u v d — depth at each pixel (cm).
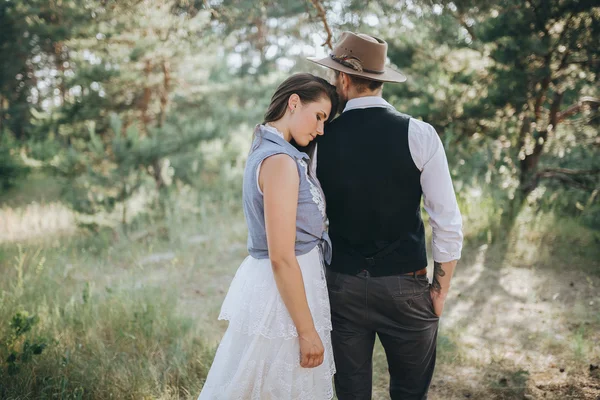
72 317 339
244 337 181
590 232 499
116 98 823
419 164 183
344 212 189
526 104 549
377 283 188
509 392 274
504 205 543
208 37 445
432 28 538
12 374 258
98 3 440
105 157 649
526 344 328
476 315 376
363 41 192
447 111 615
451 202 187
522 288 420
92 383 266
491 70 571
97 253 555
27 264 488
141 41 681
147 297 383
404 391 206
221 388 182
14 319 289
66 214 719
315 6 343
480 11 455
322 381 186
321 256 189
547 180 605
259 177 171
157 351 318
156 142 667
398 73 204
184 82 905
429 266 473
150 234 609
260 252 183
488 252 496
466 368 301
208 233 614
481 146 629
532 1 485
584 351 307
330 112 189
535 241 502
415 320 193
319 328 182
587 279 427
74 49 777
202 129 770
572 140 607
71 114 806
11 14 911
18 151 1039
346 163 186
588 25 487
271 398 178
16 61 1231
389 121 187
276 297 177
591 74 536
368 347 201
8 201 872
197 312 398
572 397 266
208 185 803
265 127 179
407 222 189
